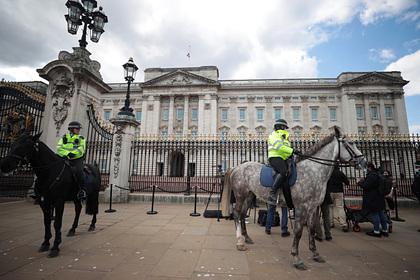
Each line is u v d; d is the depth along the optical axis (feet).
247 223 25.90
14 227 21.25
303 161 16.21
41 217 25.17
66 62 34.55
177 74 172.96
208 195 37.93
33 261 13.91
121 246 16.79
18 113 36.88
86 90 36.70
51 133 34.19
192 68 178.50
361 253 16.30
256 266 13.61
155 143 42.52
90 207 20.92
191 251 15.96
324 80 178.19
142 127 169.89
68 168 17.08
